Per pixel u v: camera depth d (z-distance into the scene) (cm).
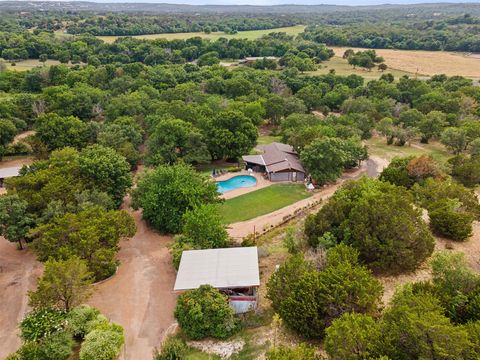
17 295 3997
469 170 6406
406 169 6188
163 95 10750
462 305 2878
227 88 11888
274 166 7050
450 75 14475
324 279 3128
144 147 8300
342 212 4353
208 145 7575
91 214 4494
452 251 4119
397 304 2827
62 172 5412
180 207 5166
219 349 3159
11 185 5006
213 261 3819
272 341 3139
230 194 6425
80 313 3312
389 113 10325
